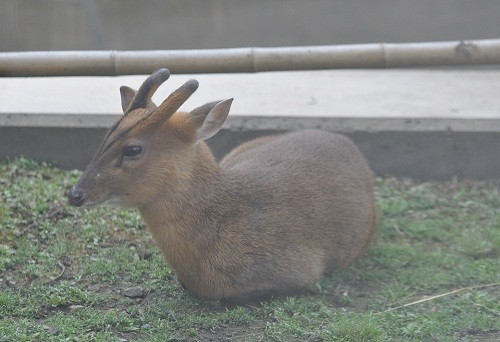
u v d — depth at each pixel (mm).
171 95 8977
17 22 17266
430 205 12797
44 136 13195
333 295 9789
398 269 10625
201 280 9312
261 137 12375
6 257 10062
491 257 11070
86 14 19281
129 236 11016
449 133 13633
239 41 20719
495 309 9234
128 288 9602
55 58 11523
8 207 11195
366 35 20219
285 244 9555
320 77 16875
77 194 8828
